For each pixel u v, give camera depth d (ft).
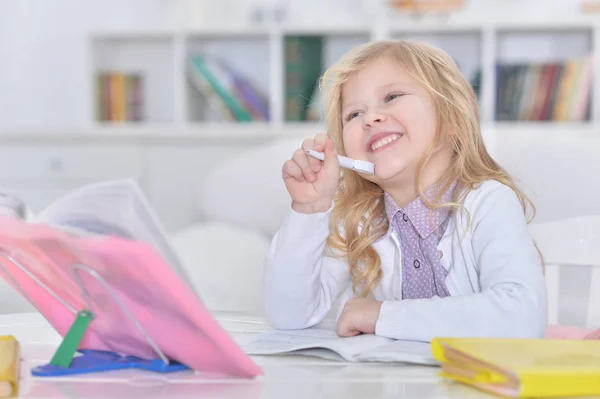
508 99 11.64
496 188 3.56
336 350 2.67
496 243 3.35
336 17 12.65
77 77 13.37
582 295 5.13
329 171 3.31
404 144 3.60
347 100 3.76
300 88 12.24
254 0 12.85
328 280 3.78
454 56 12.31
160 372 2.39
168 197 11.77
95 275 2.20
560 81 11.53
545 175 5.59
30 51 13.43
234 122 12.32
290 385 2.20
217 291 6.82
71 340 2.41
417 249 3.68
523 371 1.98
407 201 3.78
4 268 2.50
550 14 12.10
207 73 12.32
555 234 4.74
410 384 2.22
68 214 2.11
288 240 3.43
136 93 12.59
